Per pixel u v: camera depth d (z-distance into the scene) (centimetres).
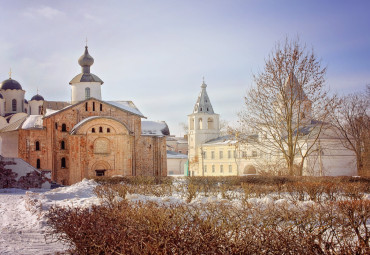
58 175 5603
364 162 5100
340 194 2189
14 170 4428
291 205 1617
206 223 985
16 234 1570
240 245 857
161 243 858
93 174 5284
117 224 1070
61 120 5666
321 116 3475
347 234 1026
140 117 5950
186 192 2553
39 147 5581
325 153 5597
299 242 881
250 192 2328
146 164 5919
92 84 6406
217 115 9744
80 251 1027
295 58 3456
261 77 3581
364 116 5262
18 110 8038
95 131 5341
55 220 1441
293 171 3534
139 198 2180
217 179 3017
